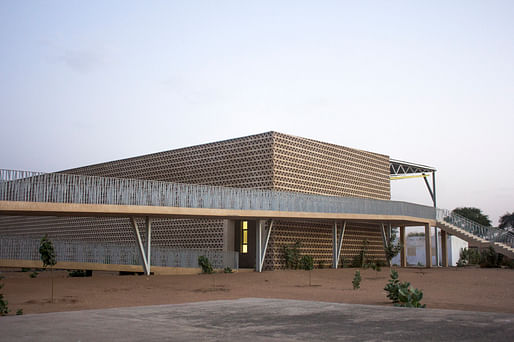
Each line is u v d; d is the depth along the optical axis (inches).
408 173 1702.8
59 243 1148.5
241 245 1206.9
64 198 765.9
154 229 1309.1
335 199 1151.6
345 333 257.6
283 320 307.9
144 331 270.2
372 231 1450.5
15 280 774.5
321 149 1299.2
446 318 300.0
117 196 838.5
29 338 248.1
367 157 1475.1
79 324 295.6
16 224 1743.4
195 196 929.5
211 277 863.1
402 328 266.8
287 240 1157.1
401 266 1396.4
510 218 2842.0
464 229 1403.8
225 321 306.3
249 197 1009.5
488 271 1060.5
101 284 738.8
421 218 1342.3
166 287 716.0
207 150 1261.1
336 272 1025.5
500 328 259.9
